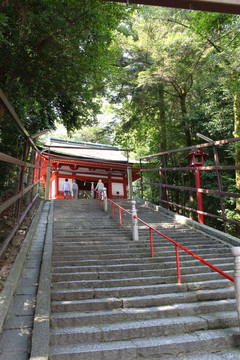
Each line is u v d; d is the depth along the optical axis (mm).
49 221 8484
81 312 3844
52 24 4777
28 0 4453
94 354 3006
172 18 13523
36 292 4230
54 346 3148
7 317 3557
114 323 3641
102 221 9039
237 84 9773
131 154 24938
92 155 19875
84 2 4895
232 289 4688
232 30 9883
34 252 5914
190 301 4309
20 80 5922
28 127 9336
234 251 3307
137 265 5328
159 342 3244
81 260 5559
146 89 13867
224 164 14000
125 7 5801
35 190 12469
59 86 6266
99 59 6324
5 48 4820
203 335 3449
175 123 15961
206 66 12828
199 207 9117
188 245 7043
